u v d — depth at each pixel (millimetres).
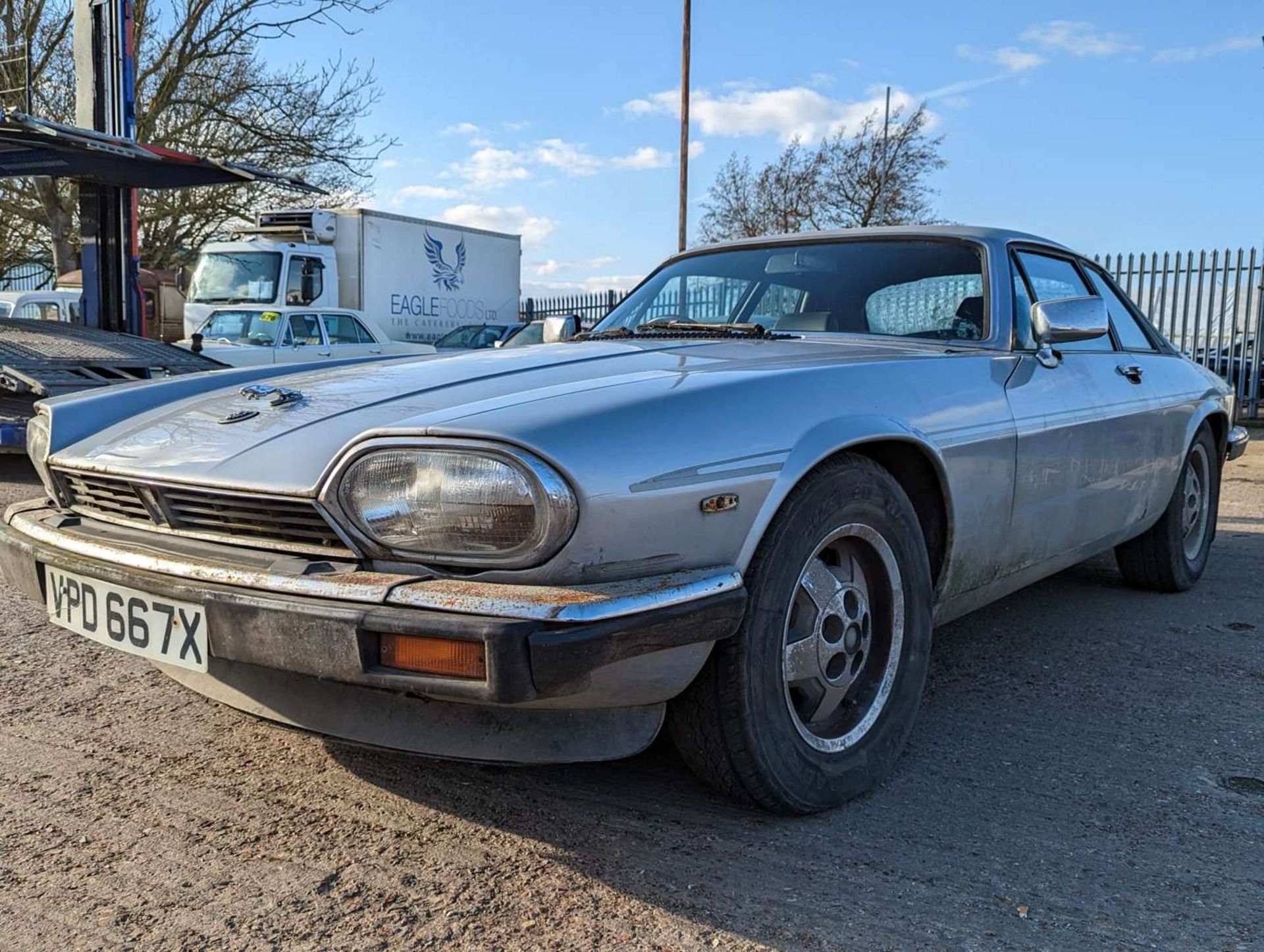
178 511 2100
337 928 1779
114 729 2662
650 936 1756
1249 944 1744
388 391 2158
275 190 20281
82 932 1765
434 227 16797
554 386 2039
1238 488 7965
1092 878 1959
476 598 1681
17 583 2336
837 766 2215
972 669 3270
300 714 2084
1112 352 3625
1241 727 2770
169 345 8328
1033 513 2902
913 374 2498
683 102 19328
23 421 6512
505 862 2006
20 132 6711
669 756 2518
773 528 2029
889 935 1764
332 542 1900
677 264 3666
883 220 25344
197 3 18859
